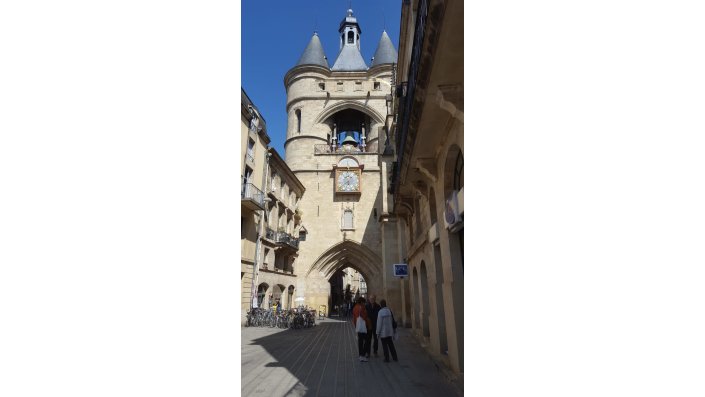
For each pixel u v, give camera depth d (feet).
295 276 102.53
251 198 64.59
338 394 21.66
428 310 44.83
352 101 120.26
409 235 58.23
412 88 22.00
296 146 116.47
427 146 26.73
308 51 126.52
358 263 108.17
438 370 27.81
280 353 37.83
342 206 108.37
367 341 34.83
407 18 45.73
